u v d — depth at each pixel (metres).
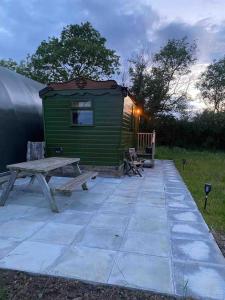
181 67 20.02
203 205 4.93
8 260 2.67
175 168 9.73
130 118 9.18
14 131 7.15
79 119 7.46
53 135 7.63
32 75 20.95
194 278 2.43
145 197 5.30
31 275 2.42
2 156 6.65
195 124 18.20
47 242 3.12
